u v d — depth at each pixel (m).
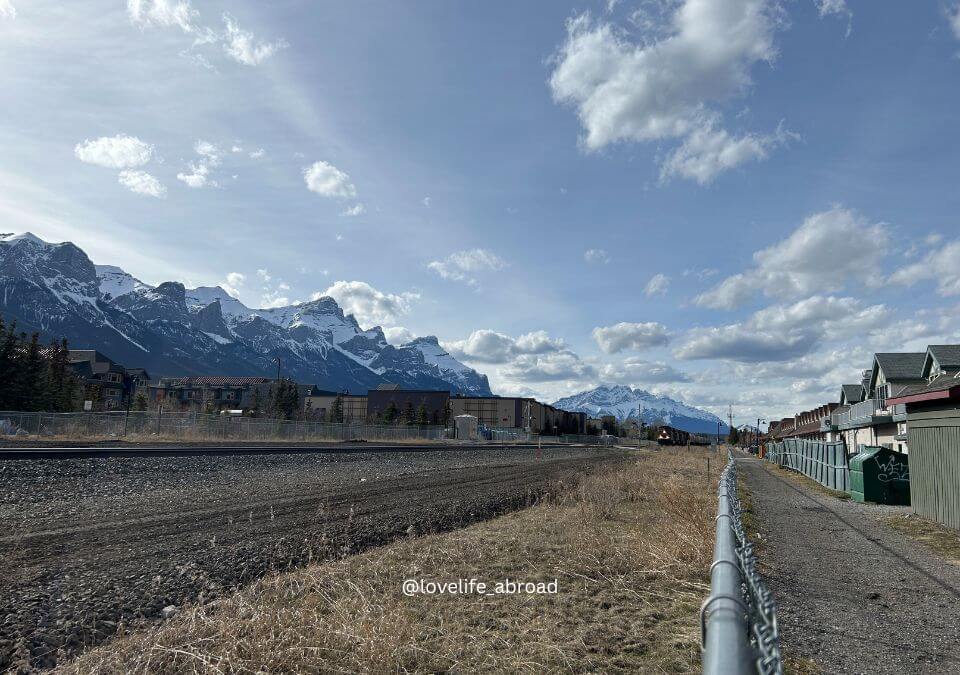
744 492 20.20
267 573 8.17
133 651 5.25
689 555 8.31
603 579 7.78
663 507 12.26
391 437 68.81
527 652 5.27
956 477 12.13
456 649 5.27
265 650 5.00
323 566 8.05
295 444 44.81
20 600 6.81
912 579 7.75
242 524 11.95
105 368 120.25
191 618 5.94
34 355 51.88
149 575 8.02
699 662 4.96
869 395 42.97
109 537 10.44
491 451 50.59
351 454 34.75
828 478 23.30
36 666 5.37
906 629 5.70
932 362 31.88
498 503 16.53
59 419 41.94
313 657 5.01
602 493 14.80
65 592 7.17
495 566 8.55
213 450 29.14
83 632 6.08
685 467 31.81
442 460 35.50
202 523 11.98
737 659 1.81
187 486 18.34
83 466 20.47
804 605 6.52
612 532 11.14
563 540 10.47
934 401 13.16
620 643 5.44
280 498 16.06
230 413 85.00
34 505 13.92
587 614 6.32
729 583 2.62
